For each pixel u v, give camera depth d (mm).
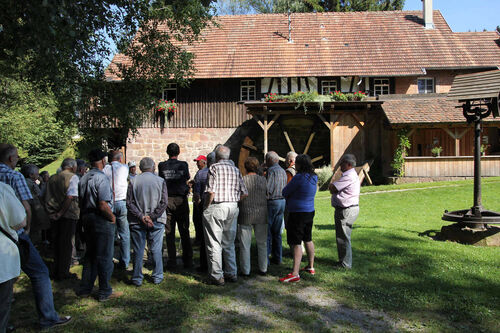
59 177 5465
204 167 6242
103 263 4590
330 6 31703
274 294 4785
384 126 17969
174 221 5824
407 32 21484
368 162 17281
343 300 4562
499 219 7191
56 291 4945
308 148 20391
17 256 3348
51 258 6660
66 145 28812
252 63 19812
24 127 19000
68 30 5512
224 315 4180
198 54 20500
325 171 17750
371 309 4324
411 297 4617
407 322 3992
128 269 5988
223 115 20094
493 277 5266
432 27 21672
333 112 18078
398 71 18812
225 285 5133
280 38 21531
